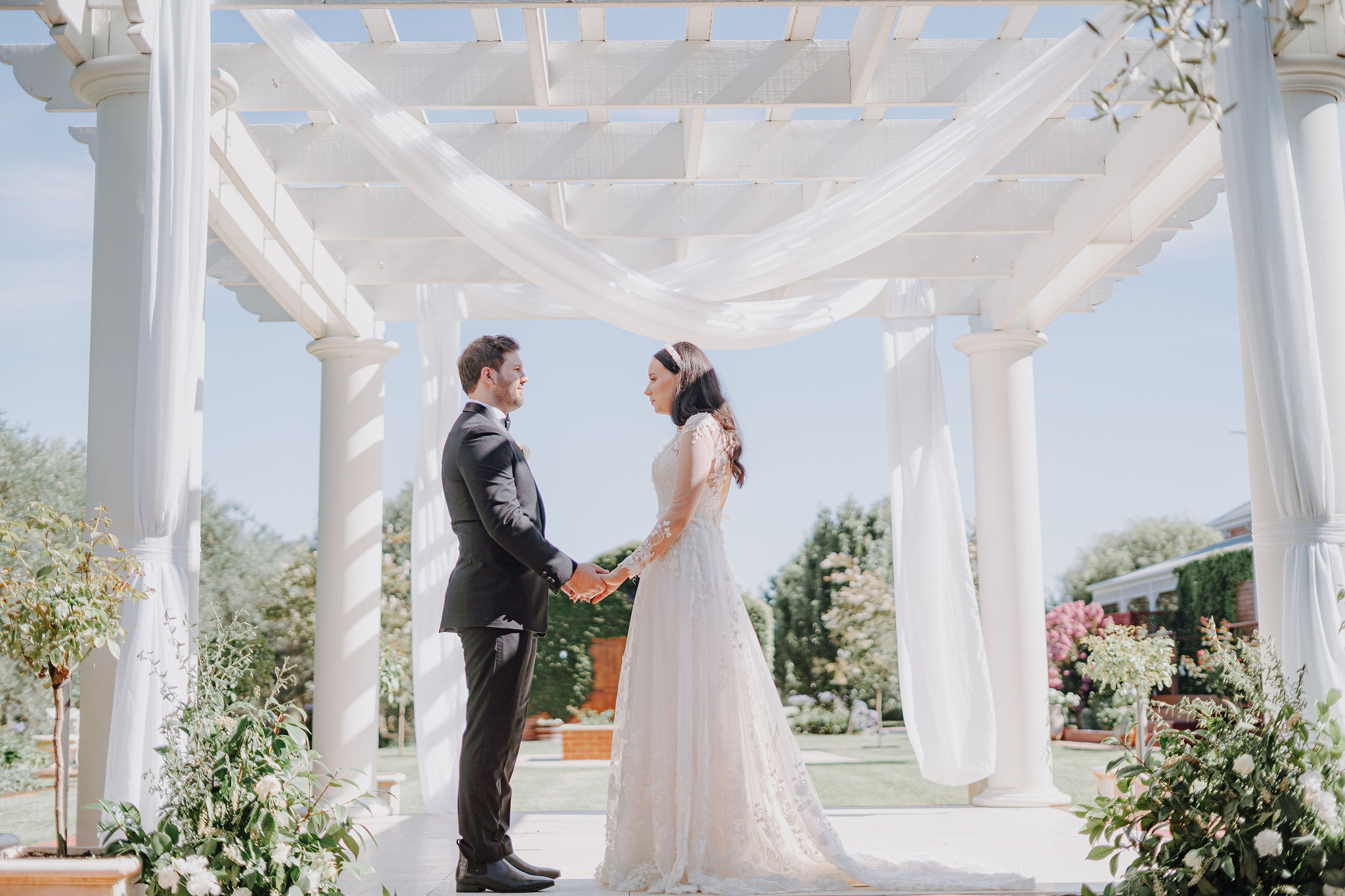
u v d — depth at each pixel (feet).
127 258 12.41
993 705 21.98
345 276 22.20
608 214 20.36
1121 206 17.47
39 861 9.78
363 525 23.29
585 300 15.67
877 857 12.50
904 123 18.07
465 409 12.69
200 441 12.32
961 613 22.22
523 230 15.23
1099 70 15.51
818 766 41.50
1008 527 23.34
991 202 19.99
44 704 40.34
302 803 10.80
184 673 11.48
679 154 17.70
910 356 23.21
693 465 12.65
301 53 14.43
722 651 12.25
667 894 11.31
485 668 11.85
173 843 10.18
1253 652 11.44
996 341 23.63
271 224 17.85
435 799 21.85
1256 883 9.87
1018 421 23.63
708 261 16.20
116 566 11.08
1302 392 11.57
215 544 59.06
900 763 41.88
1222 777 10.39
